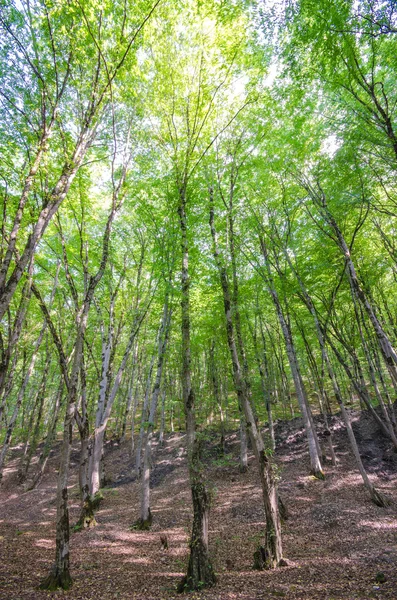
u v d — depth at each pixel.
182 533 11.46
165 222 13.30
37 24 8.14
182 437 24.98
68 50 8.49
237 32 9.17
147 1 8.31
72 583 7.42
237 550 9.70
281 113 11.71
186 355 8.60
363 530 9.84
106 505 16.02
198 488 7.62
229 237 12.63
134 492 17.95
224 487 16.08
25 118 8.98
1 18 8.02
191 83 10.14
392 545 8.34
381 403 16.11
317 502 12.70
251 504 13.25
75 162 8.85
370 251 14.62
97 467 16.14
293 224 15.32
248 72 10.31
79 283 17.58
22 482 21.73
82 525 12.77
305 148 12.53
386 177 11.22
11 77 9.02
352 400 25.70
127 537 11.41
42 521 14.58
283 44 8.74
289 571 7.48
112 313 16.75
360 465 12.28
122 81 9.50
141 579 7.85
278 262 15.97
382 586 6.04
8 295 7.12
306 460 17.31
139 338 21.83
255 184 14.34
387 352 11.45
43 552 10.25
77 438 30.50
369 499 12.26
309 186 13.25
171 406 24.00
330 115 10.91
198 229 13.37
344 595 5.87
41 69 8.90
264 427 22.53
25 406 29.03
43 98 8.32
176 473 19.48
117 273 17.33
